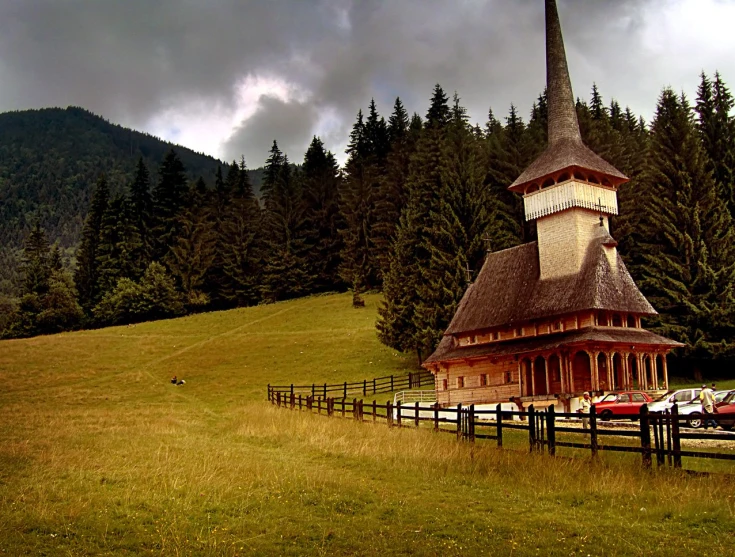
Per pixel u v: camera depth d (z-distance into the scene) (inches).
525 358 1669.5
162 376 2527.1
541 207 1792.6
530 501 576.7
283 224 4525.1
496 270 1977.1
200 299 4338.1
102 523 515.8
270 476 696.4
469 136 2962.6
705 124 2239.2
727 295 1895.9
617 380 1669.5
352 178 4227.4
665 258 2017.7
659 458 613.3
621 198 2447.1
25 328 4015.8
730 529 466.6
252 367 2620.6
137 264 4488.2
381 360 2583.7
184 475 690.8
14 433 1123.3
